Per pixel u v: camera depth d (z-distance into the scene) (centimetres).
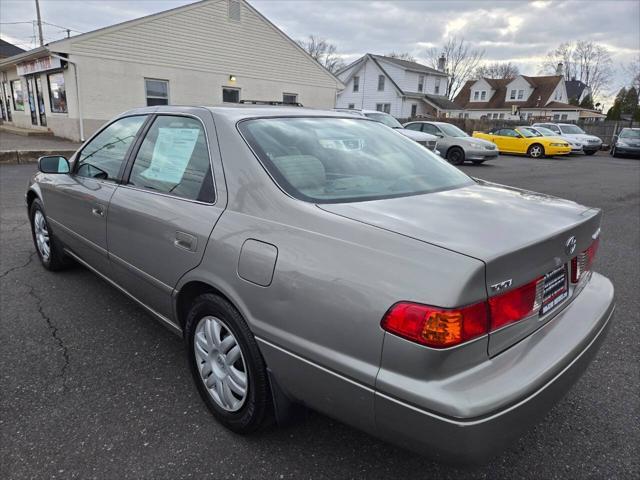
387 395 153
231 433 224
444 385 148
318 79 2336
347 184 221
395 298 151
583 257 217
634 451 219
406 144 289
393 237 165
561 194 962
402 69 3797
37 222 428
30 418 231
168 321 260
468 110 4950
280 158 221
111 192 292
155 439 219
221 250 205
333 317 165
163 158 264
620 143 2105
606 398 259
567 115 5097
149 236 251
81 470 200
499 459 213
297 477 199
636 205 856
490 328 156
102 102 1680
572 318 201
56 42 1541
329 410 176
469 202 213
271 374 195
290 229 187
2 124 2456
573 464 211
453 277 147
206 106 259
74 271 430
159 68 1789
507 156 2077
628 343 320
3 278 409
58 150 1247
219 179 223
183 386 260
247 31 2011
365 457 211
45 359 284
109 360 284
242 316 200
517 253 160
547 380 166
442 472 204
